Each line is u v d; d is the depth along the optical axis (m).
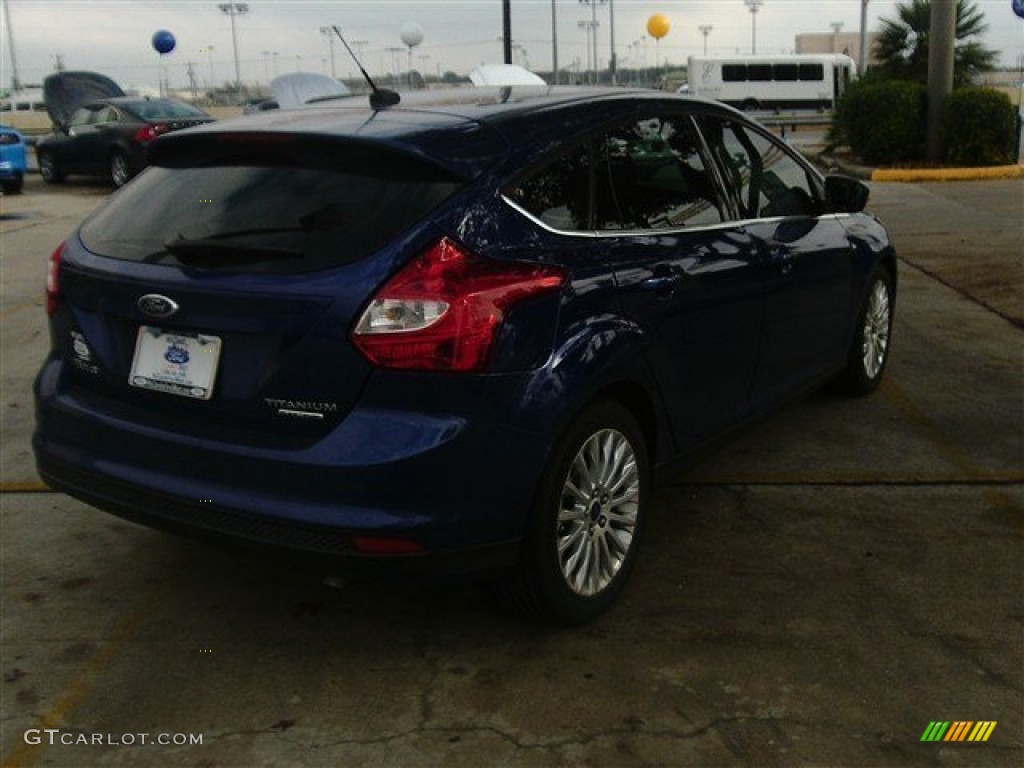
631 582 3.69
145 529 4.23
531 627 3.40
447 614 3.51
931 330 7.11
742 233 4.09
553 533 3.12
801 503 4.35
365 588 3.71
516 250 2.99
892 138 17.88
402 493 2.78
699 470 4.73
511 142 3.17
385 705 2.99
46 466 3.42
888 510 4.27
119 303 3.17
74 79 20.39
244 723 2.92
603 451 3.32
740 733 2.83
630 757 2.74
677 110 3.96
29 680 3.15
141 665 3.23
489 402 2.85
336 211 2.95
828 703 2.96
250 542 2.91
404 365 2.78
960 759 2.71
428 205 2.90
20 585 3.76
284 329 2.86
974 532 4.05
